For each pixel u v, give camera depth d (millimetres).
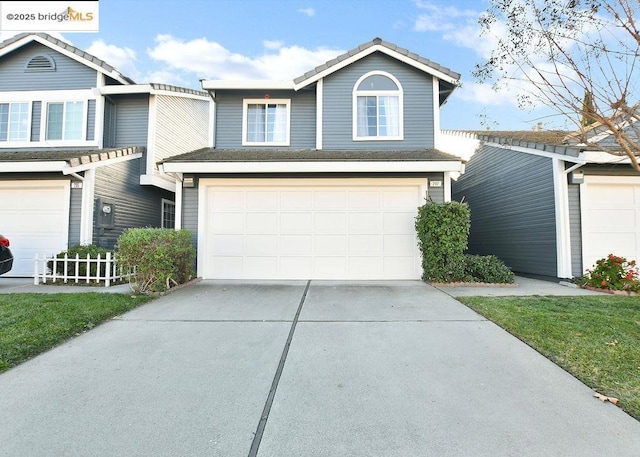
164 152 11656
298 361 3492
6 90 10594
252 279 8406
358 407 2670
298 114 9891
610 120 4027
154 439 2283
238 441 2271
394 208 8445
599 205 8125
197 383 3037
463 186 13828
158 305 5707
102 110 10562
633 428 2387
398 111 9422
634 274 6980
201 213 8461
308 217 8492
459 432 2355
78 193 8852
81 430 2371
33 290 6961
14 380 3061
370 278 8367
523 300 5883
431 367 3355
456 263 7523
